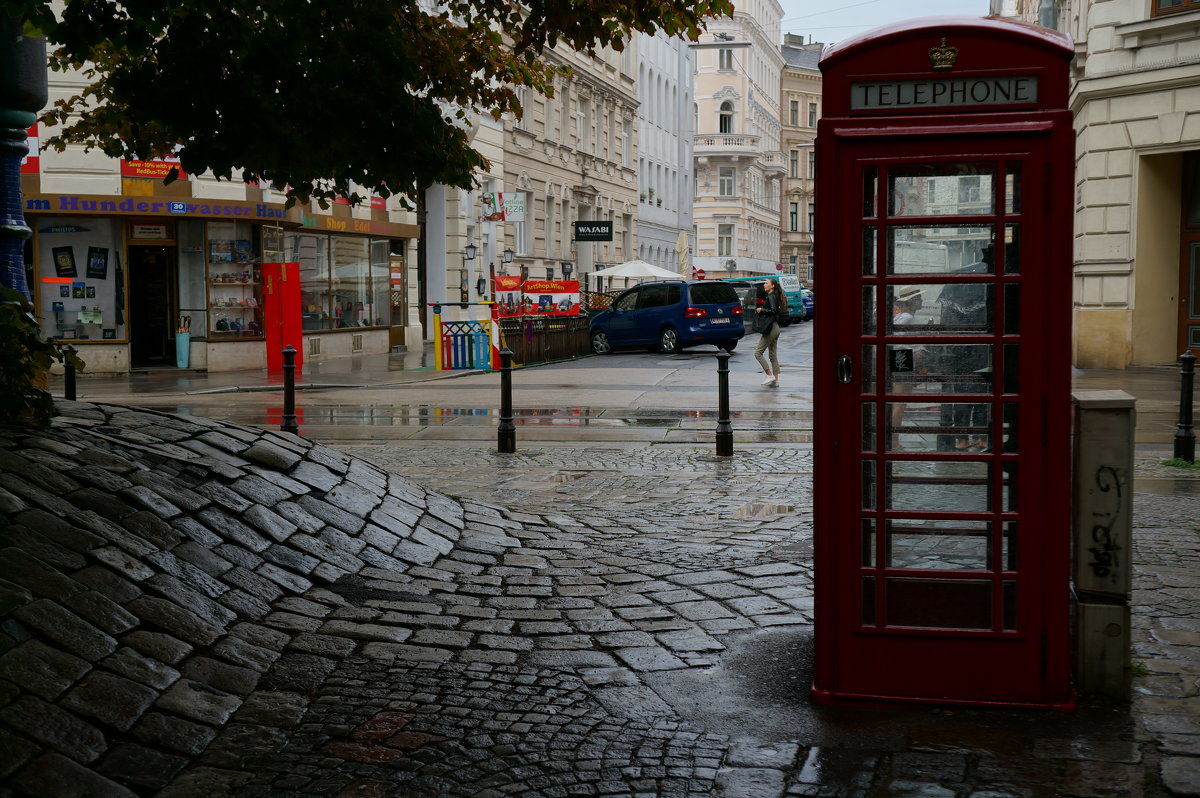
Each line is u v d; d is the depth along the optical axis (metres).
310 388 20.58
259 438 7.51
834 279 4.50
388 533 6.92
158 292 24.38
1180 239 23.73
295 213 25.88
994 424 4.46
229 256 24.47
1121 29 23.27
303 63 6.86
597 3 7.19
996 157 4.33
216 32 6.80
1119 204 23.77
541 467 11.04
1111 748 4.13
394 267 32.66
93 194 22.42
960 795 3.77
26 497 5.16
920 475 4.54
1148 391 18.92
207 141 7.30
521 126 39.75
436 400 18.22
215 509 6.05
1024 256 4.37
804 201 113.06
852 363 4.52
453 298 35.25
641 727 4.37
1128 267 23.75
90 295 22.98
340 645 5.13
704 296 31.30
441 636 5.39
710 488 9.75
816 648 4.64
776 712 4.53
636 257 57.53
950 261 4.44
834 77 4.45
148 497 5.74
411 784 3.83
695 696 4.70
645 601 6.08
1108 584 4.59
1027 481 4.44
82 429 6.39
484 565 6.80
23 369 6.05
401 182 7.49
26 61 6.78
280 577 5.77
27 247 22.59
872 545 4.58
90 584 4.75
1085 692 4.62
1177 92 22.62
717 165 88.38
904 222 4.43
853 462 4.55
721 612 5.88
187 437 6.97
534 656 5.18
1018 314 4.41
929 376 4.50
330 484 7.24
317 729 4.27
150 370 23.73
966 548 4.54
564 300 34.84
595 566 6.82
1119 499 4.55
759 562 6.91
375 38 6.83
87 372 22.95
